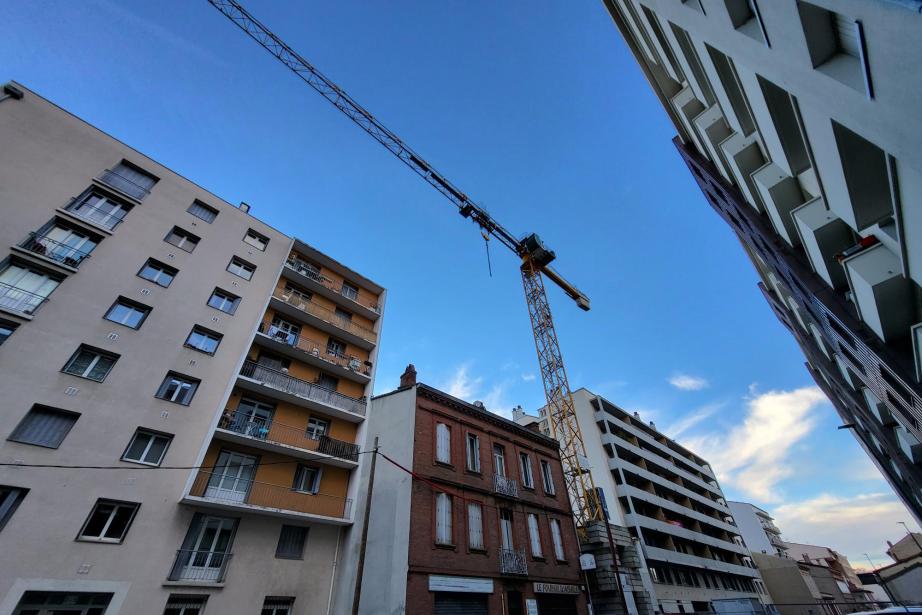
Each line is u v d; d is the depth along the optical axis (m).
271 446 17.20
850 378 12.08
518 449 24.61
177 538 14.16
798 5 3.56
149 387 15.84
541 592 19.89
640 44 12.56
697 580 42.28
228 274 20.41
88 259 16.36
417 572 15.95
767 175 7.70
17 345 13.77
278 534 16.34
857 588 77.06
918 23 2.50
